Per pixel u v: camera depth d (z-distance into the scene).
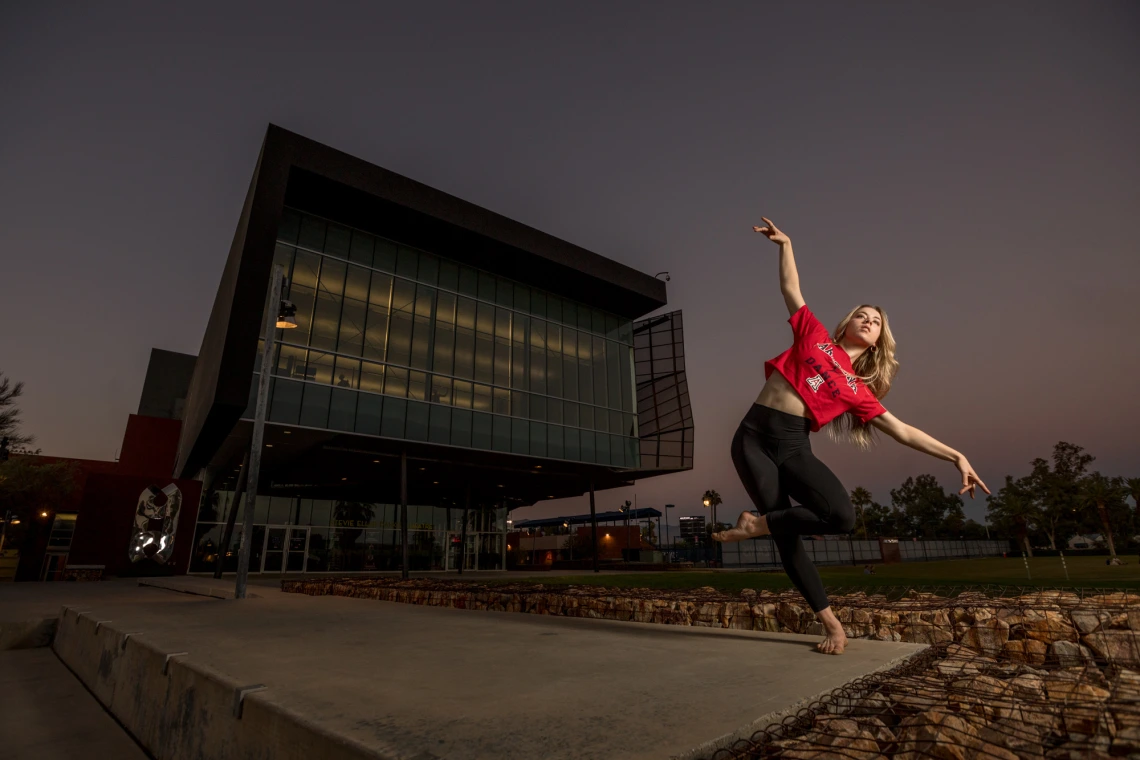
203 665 2.92
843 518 2.91
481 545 35.97
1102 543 88.12
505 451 24.88
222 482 28.17
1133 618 3.07
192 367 41.25
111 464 31.55
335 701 2.16
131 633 4.19
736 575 9.98
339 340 21.47
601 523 59.12
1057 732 1.80
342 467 25.78
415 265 24.42
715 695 2.21
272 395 19.38
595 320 30.73
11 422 23.38
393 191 21.73
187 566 24.30
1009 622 3.42
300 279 21.16
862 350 3.34
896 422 2.99
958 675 2.46
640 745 1.62
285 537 28.73
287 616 5.92
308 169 19.89
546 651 3.40
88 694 4.76
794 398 3.12
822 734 1.78
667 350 31.33
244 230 19.61
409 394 22.73
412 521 33.28
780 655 3.10
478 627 4.79
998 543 84.12
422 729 1.78
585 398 28.84
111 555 22.61
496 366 25.80
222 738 2.42
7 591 13.06
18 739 3.48
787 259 3.46
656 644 3.65
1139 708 1.77
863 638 3.93
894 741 1.74
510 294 27.41
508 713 1.97
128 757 3.16
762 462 3.16
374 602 8.52
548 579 13.71
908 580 7.88
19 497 26.22
